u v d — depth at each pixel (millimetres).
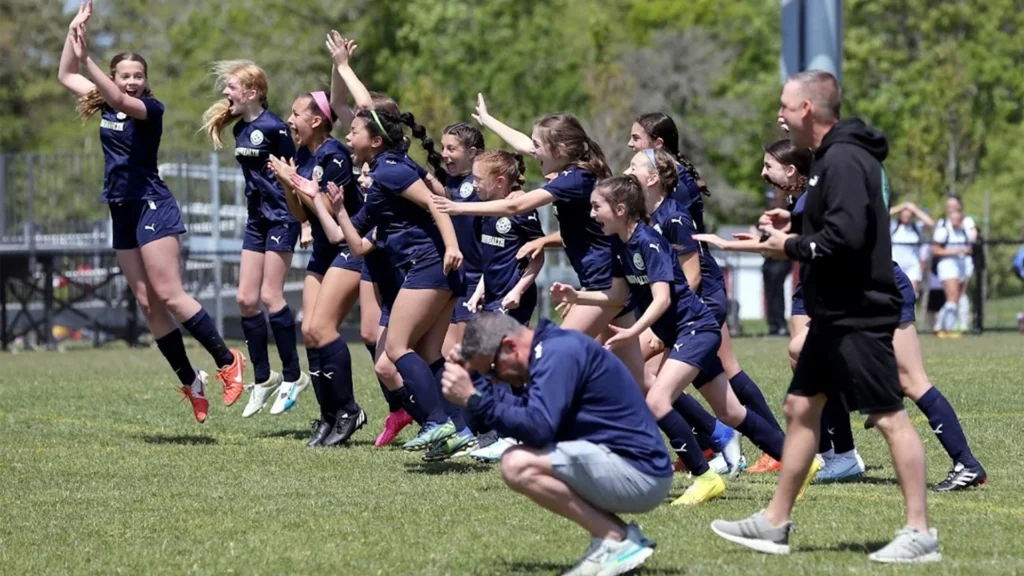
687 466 14383
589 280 15656
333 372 18719
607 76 73812
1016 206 88500
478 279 19672
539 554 12039
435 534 12891
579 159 15602
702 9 97312
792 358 16734
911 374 15359
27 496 15102
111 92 17859
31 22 93688
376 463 17281
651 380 15562
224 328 44656
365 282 18594
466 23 86438
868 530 12773
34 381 27812
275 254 19516
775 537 11727
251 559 11953
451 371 10523
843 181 11031
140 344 43219
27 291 43375
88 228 44406
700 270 15930
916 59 99625
